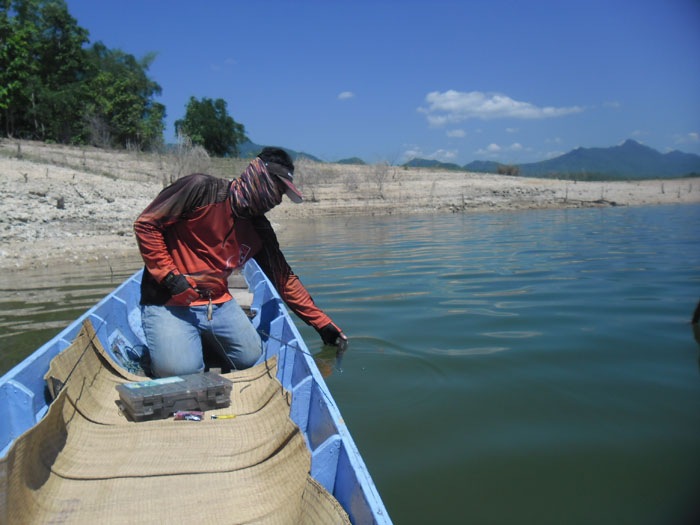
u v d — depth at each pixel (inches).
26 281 346.3
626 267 354.0
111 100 1464.1
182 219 149.4
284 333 169.3
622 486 113.3
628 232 561.9
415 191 1100.5
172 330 148.7
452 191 1105.4
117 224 557.0
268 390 131.6
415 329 225.5
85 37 1569.9
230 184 152.5
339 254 456.1
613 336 210.5
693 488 111.9
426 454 127.3
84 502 92.9
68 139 1374.3
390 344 207.0
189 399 127.7
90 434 115.7
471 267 369.7
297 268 386.9
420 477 117.8
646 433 135.1
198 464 104.7
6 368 182.5
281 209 932.0
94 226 541.6
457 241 522.9
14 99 1196.5
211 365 173.0
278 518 88.2
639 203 1028.5
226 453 109.3
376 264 394.6
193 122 1732.3
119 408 131.6
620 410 148.0
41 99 1339.8
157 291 151.8
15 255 423.8
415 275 346.3
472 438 134.4
